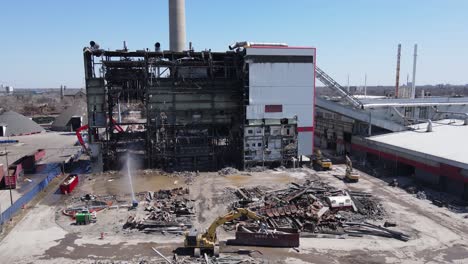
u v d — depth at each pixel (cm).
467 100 8319
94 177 5544
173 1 7719
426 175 4956
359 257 2936
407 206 4075
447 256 2944
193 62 6009
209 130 6334
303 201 4022
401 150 5328
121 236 3344
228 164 6300
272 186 4928
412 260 2884
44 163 6391
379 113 6906
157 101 5997
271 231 3195
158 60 5881
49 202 4300
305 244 3169
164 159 6059
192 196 4519
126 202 4284
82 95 17512
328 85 6462
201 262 2838
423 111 7600
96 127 5888
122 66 5856
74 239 3275
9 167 5169
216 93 6184
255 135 6003
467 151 4794
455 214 3831
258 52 5841
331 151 7619
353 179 5112
